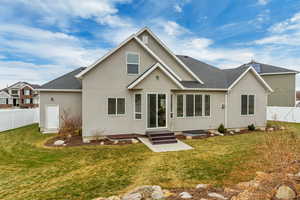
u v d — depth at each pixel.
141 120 12.81
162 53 15.83
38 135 14.21
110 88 12.59
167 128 13.26
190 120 14.73
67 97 15.62
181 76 15.92
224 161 8.05
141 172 6.95
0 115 15.72
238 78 15.71
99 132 12.34
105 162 8.12
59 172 7.02
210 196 4.51
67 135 13.25
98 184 5.96
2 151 9.90
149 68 13.31
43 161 8.30
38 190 5.58
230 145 11.01
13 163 8.05
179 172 6.90
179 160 8.30
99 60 12.07
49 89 15.10
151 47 15.72
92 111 12.20
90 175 6.71
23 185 5.95
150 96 12.89
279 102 27.91
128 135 12.80
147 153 9.45
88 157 8.82
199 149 10.18
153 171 7.04
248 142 11.72
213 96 15.41
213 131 15.32
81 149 10.20
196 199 4.35
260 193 4.27
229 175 6.52
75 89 15.40
